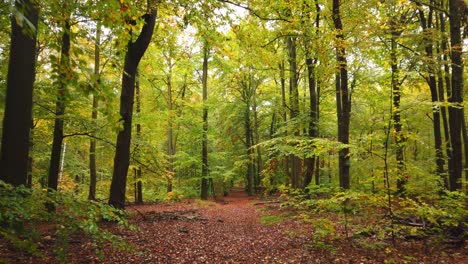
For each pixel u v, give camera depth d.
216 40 10.43
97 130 10.80
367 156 7.65
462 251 6.28
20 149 5.59
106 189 22.28
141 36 9.96
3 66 7.54
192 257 6.86
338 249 6.91
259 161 30.53
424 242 6.85
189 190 27.39
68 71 3.37
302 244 7.73
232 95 30.44
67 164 21.03
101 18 4.08
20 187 3.18
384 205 7.01
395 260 6.01
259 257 6.93
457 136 8.20
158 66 20.16
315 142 8.63
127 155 10.44
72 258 5.71
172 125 26.14
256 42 10.70
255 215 13.90
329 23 12.79
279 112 22.36
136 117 17.03
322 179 24.20
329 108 22.47
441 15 13.17
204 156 25.53
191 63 23.55
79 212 3.29
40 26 4.65
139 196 20.23
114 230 8.60
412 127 15.70
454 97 8.31
